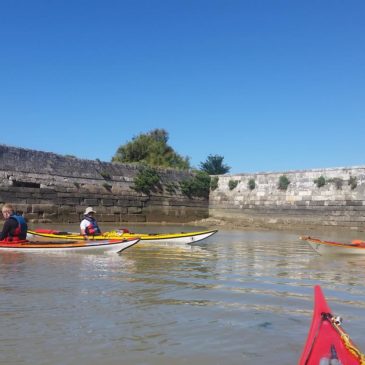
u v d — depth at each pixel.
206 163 68.81
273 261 15.52
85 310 8.05
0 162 30.50
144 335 6.81
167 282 10.84
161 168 41.53
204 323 7.47
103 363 5.75
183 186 42.88
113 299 8.90
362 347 6.50
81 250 15.47
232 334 6.94
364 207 35.69
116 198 37.38
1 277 10.91
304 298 9.46
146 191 39.81
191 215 43.38
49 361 5.77
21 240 15.79
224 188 44.22
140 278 11.27
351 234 33.25
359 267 14.45
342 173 37.28
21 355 5.93
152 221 40.12
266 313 8.16
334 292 10.25
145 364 5.75
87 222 18.06
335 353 5.05
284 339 6.74
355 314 8.27
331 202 37.47
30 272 11.68
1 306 8.16
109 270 12.34
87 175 35.62
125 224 36.47
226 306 8.62
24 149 32.09
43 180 32.69
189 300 9.03
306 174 39.28
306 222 38.69
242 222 40.47
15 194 30.94
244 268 13.65
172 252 17.30
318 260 16.05
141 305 8.50
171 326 7.27
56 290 9.55
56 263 13.32
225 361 5.89
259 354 6.14
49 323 7.25
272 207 40.84
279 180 40.75
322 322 5.24
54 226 30.33
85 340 6.53
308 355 5.08
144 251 17.33
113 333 6.86
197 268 13.28
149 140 62.81
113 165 38.06
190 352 6.17
